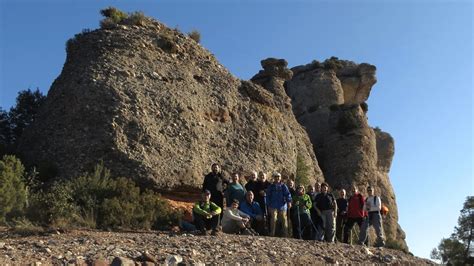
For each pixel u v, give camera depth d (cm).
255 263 1052
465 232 4362
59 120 2206
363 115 4019
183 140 2258
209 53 2903
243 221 1555
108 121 2112
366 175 3753
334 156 3838
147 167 2052
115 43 2502
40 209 1595
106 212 1641
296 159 2819
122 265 873
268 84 3656
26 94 2878
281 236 1588
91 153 2048
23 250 977
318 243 1452
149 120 2206
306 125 4309
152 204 1777
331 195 1638
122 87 2259
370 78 4894
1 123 2759
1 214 1548
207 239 1297
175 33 2842
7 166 1759
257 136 2591
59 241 1150
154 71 2441
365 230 1650
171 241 1227
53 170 2048
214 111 2522
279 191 1596
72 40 2633
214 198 1559
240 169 2395
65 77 2403
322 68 4691
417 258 1448
